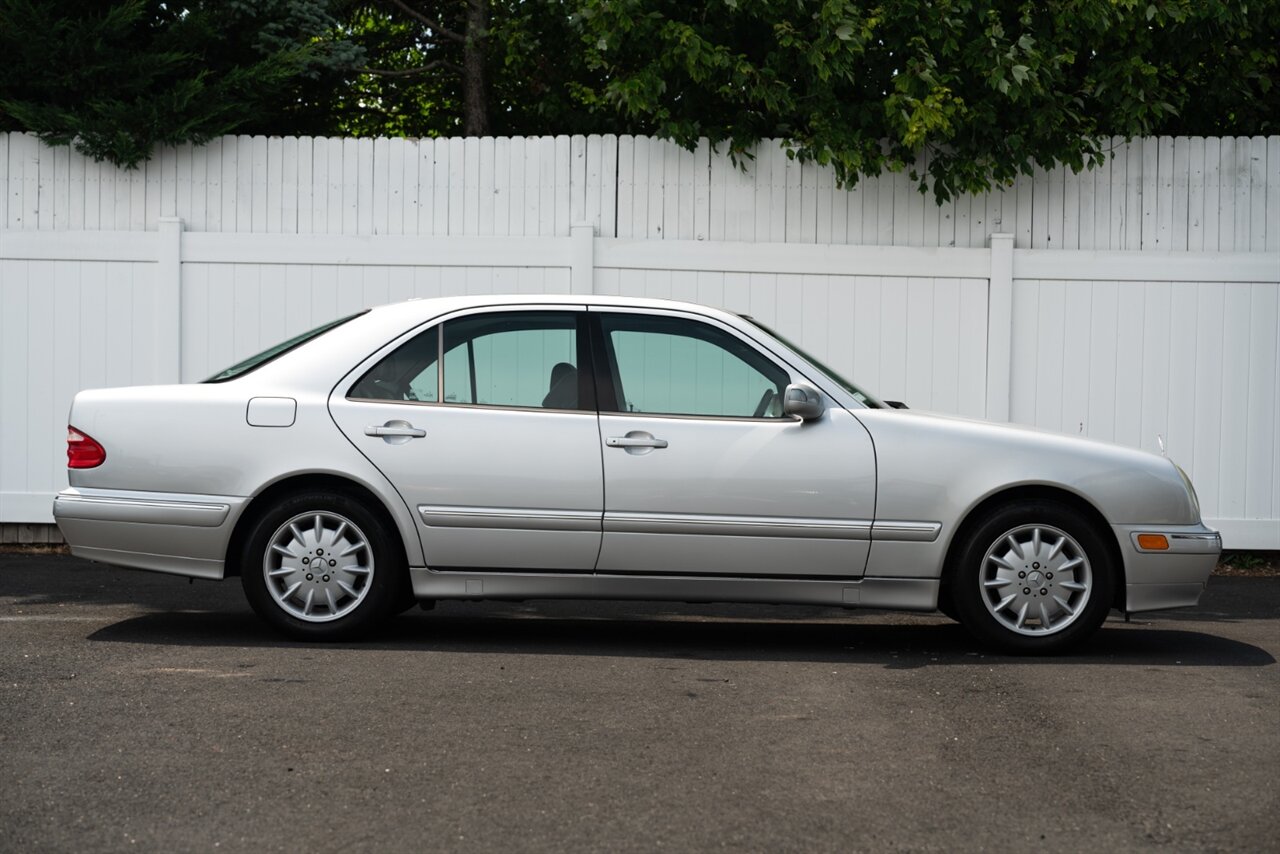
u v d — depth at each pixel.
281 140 10.45
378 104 15.50
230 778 4.38
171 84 11.12
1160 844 3.87
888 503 6.63
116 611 7.71
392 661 6.27
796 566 6.65
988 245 10.38
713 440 6.64
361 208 10.45
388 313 6.87
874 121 10.46
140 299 10.35
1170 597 6.78
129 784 4.30
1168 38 10.60
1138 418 10.27
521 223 10.44
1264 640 7.30
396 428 6.62
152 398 6.76
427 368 6.75
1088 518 6.79
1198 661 6.62
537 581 6.68
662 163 10.41
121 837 3.83
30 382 10.34
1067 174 10.36
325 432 6.63
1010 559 6.66
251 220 10.47
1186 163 10.32
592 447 6.62
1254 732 5.14
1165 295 10.25
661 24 10.37
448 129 15.60
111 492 6.69
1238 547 10.23
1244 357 10.24
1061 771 4.58
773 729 5.09
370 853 3.73
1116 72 10.25
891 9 10.12
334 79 13.40
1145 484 6.74
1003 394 10.24
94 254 10.33
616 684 5.84
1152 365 10.26
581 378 6.73
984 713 5.41
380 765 4.53
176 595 8.34
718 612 8.18
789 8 10.20
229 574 6.77
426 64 15.11
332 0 12.66
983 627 6.67
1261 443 10.24
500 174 10.44
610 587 6.68
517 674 6.02
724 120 10.73
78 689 5.57
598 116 12.71
